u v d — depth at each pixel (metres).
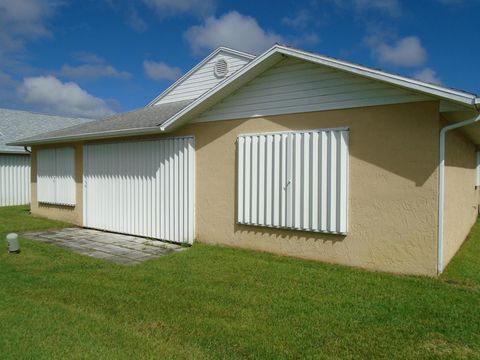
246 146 7.48
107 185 10.32
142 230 9.45
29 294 5.21
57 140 11.17
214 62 12.58
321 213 6.45
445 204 5.96
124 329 4.07
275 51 6.63
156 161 9.12
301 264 6.50
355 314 4.43
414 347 3.65
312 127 6.68
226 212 7.92
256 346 3.68
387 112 5.90
